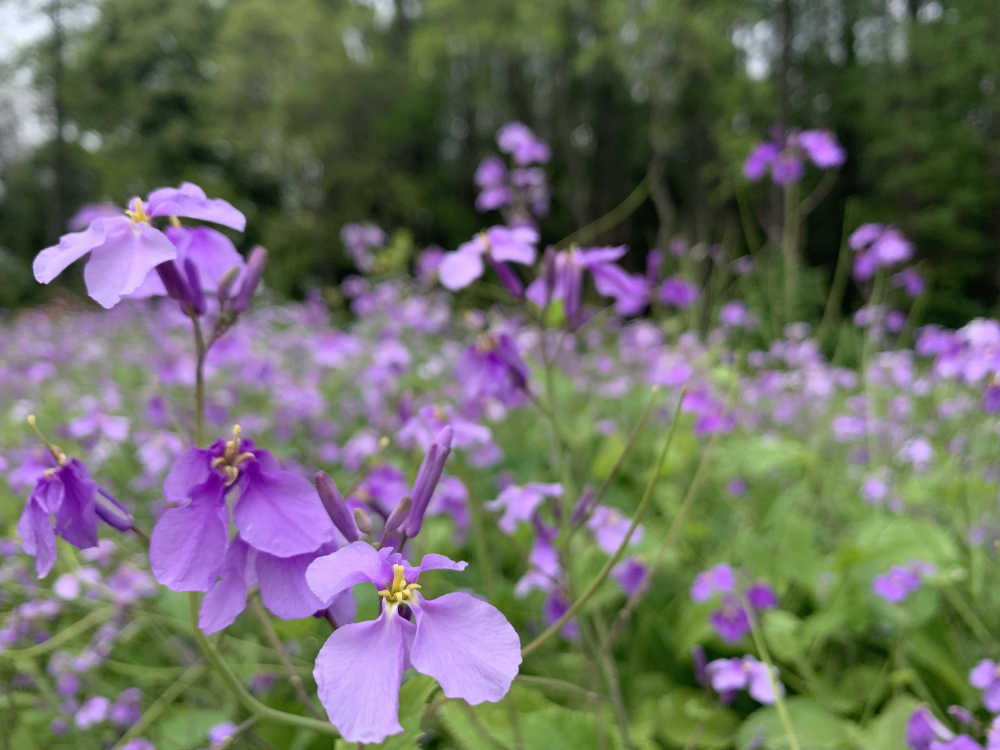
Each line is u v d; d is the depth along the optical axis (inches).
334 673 38.9
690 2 969.5
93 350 325.1
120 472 170.9
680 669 114.5
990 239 907.4
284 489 45.2
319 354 216.8
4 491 138.3
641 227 1158.3
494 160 197.9
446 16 1154.7
